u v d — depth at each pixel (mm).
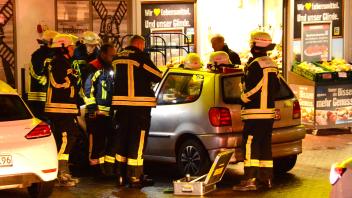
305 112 15922
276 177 11203
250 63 10023
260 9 16578
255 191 10094
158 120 10977
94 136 11172
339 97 15891
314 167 12031
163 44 16375
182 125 10594
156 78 10492
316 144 14547
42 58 11250
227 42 16594
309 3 16984
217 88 10336
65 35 10461
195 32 16531
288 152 10836
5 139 8656
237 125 10336
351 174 6516
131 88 10438
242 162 11398
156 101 10766
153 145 11078
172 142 10766
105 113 11086
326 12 17156
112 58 11023
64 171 10648
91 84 11039
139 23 16141
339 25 17312
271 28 16641
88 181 11039
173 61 13531
